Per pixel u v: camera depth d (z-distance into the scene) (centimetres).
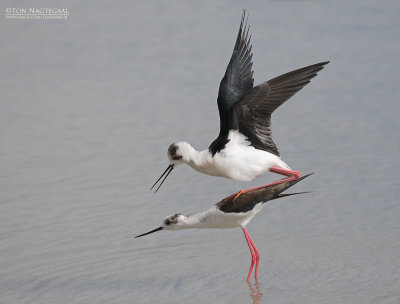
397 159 1421
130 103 1802
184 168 1445
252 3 2623
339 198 1262
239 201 998
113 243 1127
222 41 2248
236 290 959
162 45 2248
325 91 1842
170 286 980
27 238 1138
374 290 934
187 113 1728
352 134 1559
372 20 2375
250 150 879
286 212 1227
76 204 1268
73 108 1777
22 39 2320
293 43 2177
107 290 971
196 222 1027
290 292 943
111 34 2366
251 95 883
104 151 1515
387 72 1941
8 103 1814
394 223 1146
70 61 2131
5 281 1002
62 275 1020
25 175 1397
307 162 1424
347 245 1081
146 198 1293
